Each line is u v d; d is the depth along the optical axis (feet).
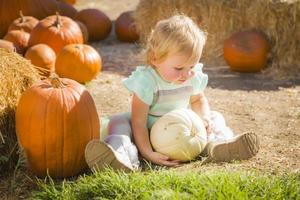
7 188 13.46
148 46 14.05
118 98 20.88
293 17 25.13
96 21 30.58
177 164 13.99
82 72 22.03
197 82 14.76
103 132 14.79
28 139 13.41
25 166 14.30
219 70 25.73
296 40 25.27
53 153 13.41
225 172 12.69
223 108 19.95
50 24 24.31
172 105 14.51
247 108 19.95
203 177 12.38
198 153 14.21
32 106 13.30
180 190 11.99
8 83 14.28
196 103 15.21
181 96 14.51
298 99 21.25
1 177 14.03
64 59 21.97
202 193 11.53
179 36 13.30
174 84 14.29
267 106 20.26
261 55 24.80
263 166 14.03
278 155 14.94
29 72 14.93
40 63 21.90
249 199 11.37
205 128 14.66
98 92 21.62
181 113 14.14
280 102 20.83
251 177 12.44
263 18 25.70
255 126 17.94
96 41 31.09
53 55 22.43
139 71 14.25
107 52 28.60
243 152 14.26
